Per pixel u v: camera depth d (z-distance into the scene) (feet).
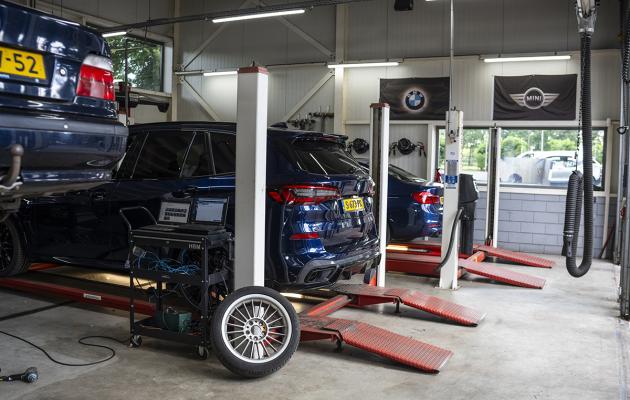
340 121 37.70
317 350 13.39
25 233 16.97
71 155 8.93
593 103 31.58
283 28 39.75
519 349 13.88
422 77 35.53
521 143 33.71
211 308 13.15
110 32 38.11
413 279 22.62
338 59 37.65
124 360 12.28
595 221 31.07
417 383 11.51
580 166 32.09
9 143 8.04
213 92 42.70
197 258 13.56
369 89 37.04
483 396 10.95
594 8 12.09
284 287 13.26
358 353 13.25
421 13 35.58
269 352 11.89
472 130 34.81
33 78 8.46
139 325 12.92
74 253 16.24
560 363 12.92
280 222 13.08
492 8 33.76
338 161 14.99
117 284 18.54
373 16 36.81
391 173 25.35
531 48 33.09
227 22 41.65
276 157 13.58
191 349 13.07
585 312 17.66
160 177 14.96
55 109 8.75
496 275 21.63
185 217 13.25
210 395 10.64
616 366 12.77
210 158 14.48
